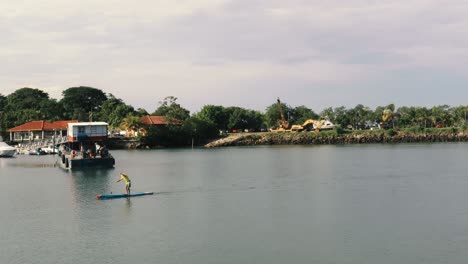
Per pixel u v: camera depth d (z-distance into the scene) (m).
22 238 48.22
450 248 42.78
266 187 79.56
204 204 63.94
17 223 54.66
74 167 113.69
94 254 42.72
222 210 59.81
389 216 55.53
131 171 109.81
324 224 52.06
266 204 63.66
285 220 54.12
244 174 100.00
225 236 47.66
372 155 151.62
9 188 83.88
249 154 171.25
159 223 53.19
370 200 65.81
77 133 120.88
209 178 93.44
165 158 158.00
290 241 45.66
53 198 70.88
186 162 137.88
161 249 43.78
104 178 95.06
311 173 99.75
